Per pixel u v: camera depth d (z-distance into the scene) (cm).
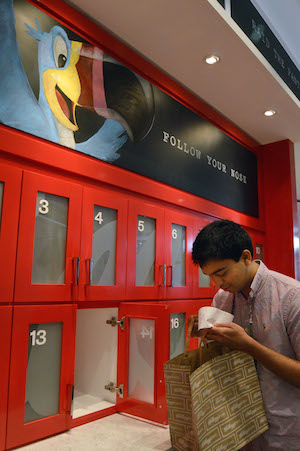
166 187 259
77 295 190
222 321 121
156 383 193
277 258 374
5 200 164
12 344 161
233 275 120
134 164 237
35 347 173
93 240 205
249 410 118
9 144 169
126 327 212
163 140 264
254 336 124
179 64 257
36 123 182
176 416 128
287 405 117
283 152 383
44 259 180
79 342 238
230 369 119
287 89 289
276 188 384
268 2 281
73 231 191
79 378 235
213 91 290
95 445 166
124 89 236
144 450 160
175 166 273
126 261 221
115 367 216
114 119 226
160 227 248
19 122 174
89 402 215
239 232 121
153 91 260
